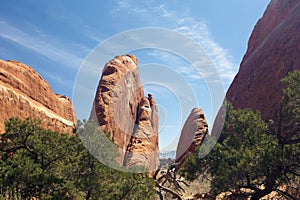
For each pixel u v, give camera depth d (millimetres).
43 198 9625
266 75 38188
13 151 11312
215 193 11586
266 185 11664
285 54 36531
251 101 38281
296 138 12555
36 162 11016
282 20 46906
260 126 13250
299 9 41281
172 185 13484
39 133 11578
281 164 11016
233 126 13609
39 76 33781
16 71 29312
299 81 12750
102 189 10195
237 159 11578
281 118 12773
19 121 11422
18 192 9562
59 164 10875
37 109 27312
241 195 11953
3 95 23453
